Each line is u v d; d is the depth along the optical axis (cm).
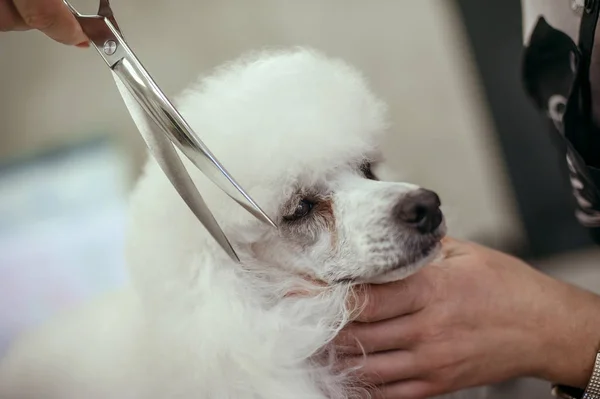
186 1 164
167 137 60
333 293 74
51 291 151
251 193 73
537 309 81
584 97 80
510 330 80
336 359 76
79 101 171
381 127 84
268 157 72
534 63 91
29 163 172
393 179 93
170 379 69
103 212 161
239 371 68
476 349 78
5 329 140
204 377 68
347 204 77
